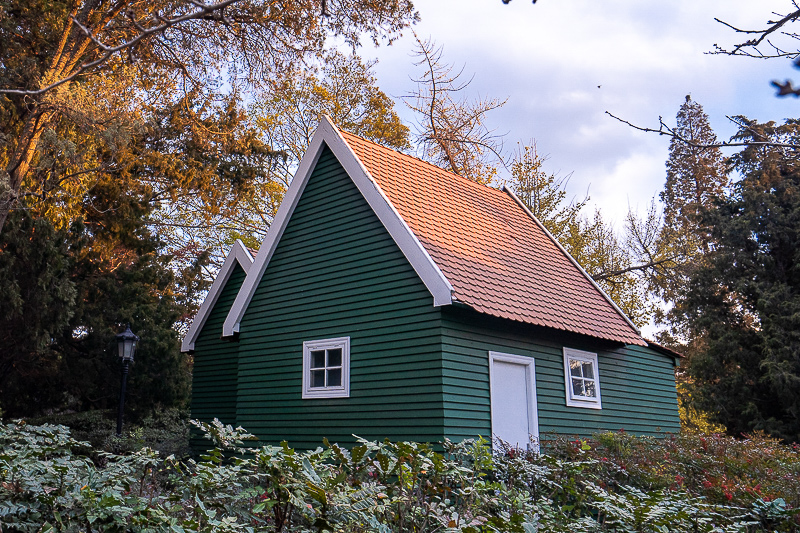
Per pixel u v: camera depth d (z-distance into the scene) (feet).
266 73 57.72
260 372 41.70
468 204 46.29
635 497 18.40
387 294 36.29
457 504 18.45
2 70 46.93
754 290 77.71
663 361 51.62
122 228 64.18
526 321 36.65
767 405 76.02
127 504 12.72
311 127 94.99
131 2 48.57
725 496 25.95
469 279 36.50
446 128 90.22
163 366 62.13
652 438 37.70
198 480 14.14
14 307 48.52
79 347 61.26
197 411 52.60
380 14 49.73
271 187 89.10
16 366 57.06
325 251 40.32
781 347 72.02
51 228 50.31
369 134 96.53
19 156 45.47
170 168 64.03
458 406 33.22
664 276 95.40
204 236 96.32
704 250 93.81
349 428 35.99
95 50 49.03
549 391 39.70
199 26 54.60
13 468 14.11
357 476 16.65
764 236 78.74
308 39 55.47
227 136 68.39
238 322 43.68
